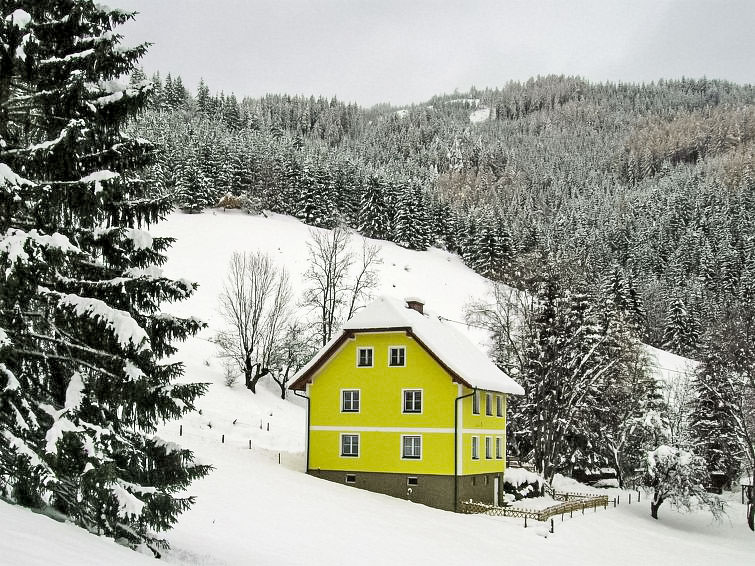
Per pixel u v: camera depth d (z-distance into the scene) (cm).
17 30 1479
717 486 6656
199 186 12912
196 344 7138
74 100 1569
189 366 6481
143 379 1562
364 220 14238
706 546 4262
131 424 1695
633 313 10331
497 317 5303
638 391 5934
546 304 5172
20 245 1377
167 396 1636
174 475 1769
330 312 5781
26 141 1641
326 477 4275
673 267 14388
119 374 1577
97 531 1589
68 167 1583
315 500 3416
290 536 2648
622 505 5312
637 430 6044
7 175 1411
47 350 1623
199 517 2630
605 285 10281
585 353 5241
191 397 1711
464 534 3325
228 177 13925
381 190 14362
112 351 1598
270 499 3222
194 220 12156
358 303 6481
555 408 5138
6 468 1391
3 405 1419
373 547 2731
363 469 4216
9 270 1360
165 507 1662
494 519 3850
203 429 4912
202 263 9825
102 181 1560
